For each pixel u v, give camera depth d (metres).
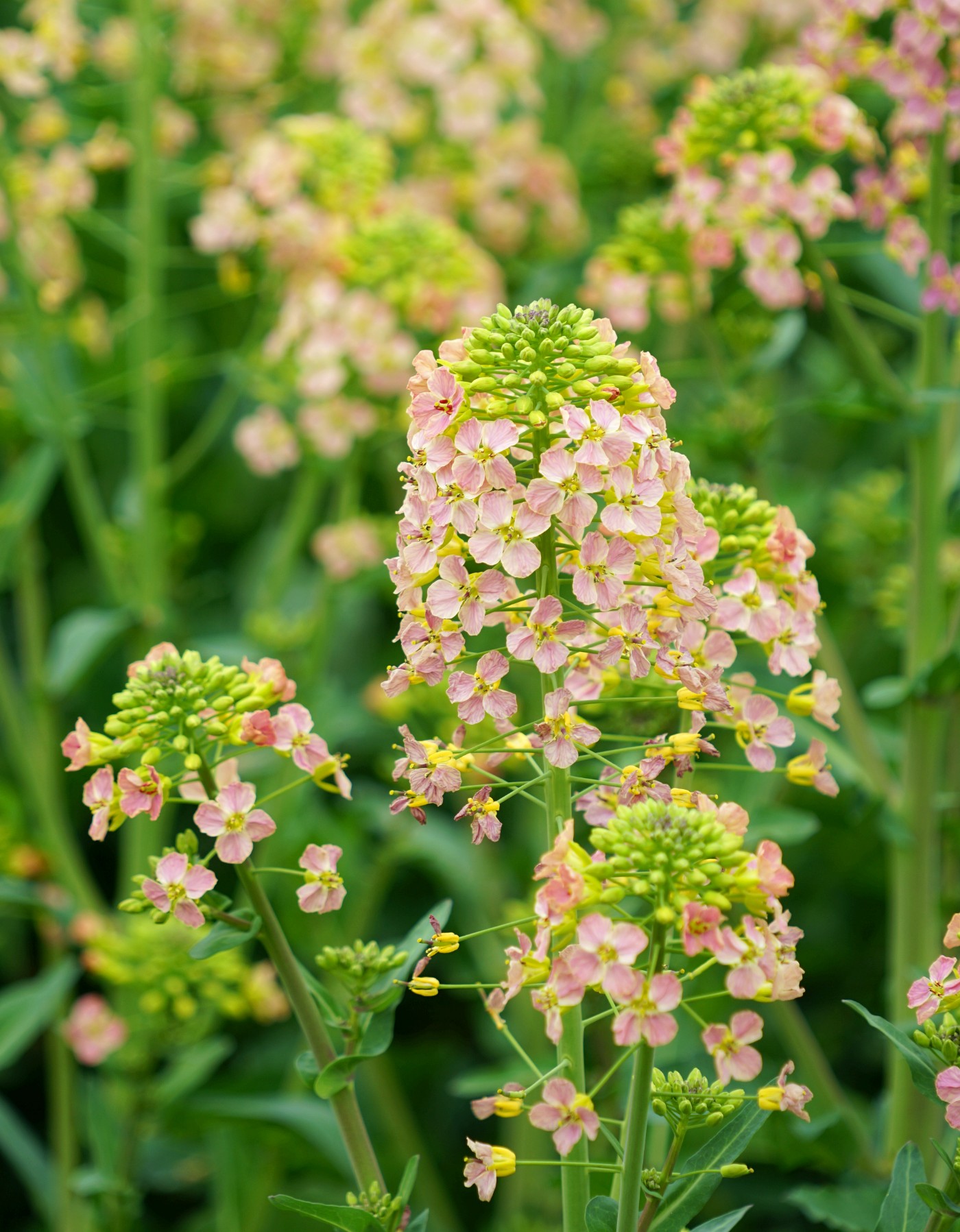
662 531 0.79
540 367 0.79
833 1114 0.96
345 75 1.52
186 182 1.45
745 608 0.83
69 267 1.44
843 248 1.00
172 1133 1.12
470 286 1.27
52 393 1.34
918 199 0.99
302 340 1.30
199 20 1.47
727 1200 1.22
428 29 1.50
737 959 0.76
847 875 1.39
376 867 1.33
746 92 0.99
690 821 0.78
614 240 1.27
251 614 1.41
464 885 1.35
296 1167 1.22
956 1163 0.81
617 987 0.76
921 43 0.95
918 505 1.01
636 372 0.80
